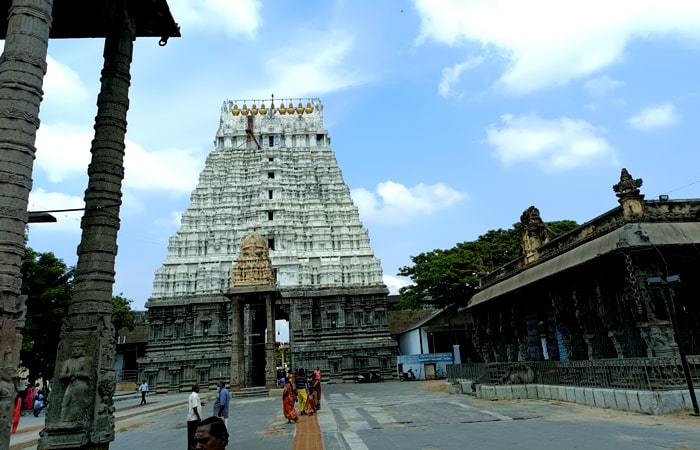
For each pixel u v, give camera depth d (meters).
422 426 18.31
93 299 12.74
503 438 14.52
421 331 67.25
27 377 51.19
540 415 19.48
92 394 12.22
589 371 22.31
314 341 64.56
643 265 20.42
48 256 47.59
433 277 51.31
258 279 42.88
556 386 24.55
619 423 16.09
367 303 67.12
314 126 83.50
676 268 22.52
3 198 8.84
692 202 21.88
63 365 12.22
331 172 79.69
